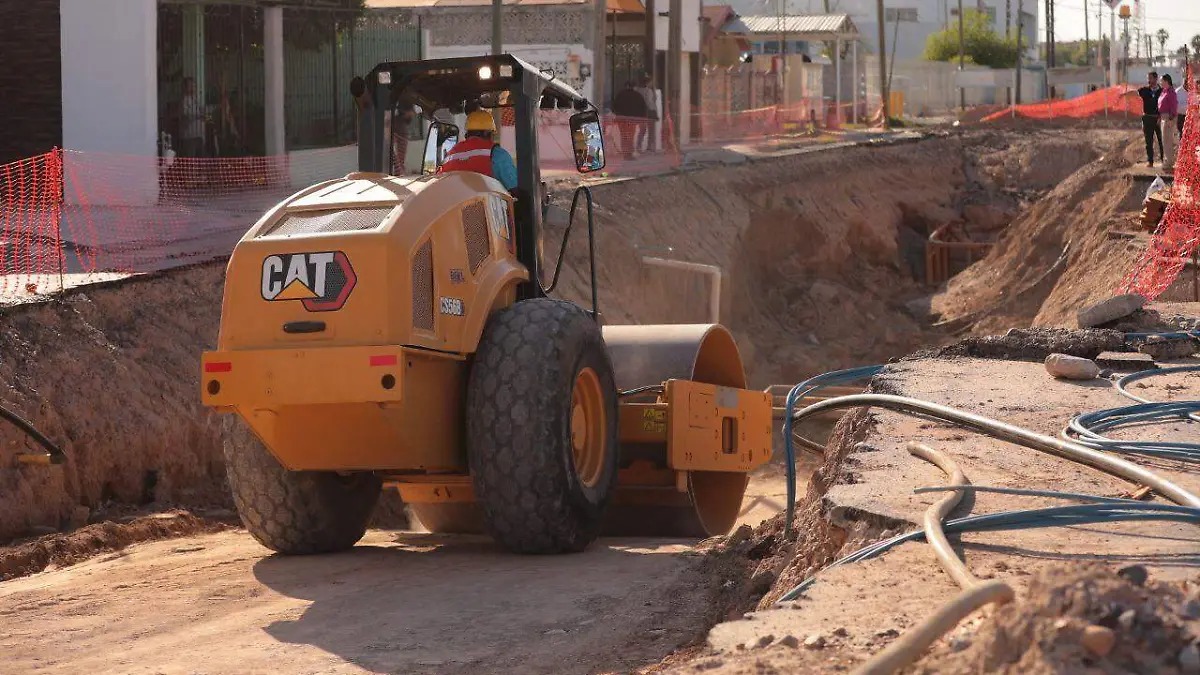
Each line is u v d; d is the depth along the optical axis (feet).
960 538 17.06
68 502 34.58
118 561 28.84
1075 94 330.95
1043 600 11.01
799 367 91.35
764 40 195.31
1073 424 23.90
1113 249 69.67
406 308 24.30
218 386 24.29
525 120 29.55
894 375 30.78
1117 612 10.73
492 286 26.89
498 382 25.90
